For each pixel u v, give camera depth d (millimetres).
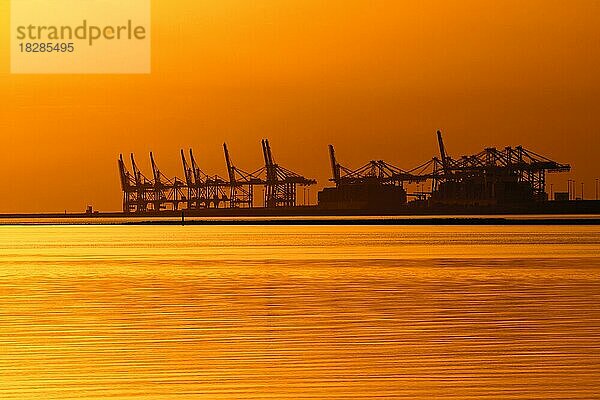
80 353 109750
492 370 98750
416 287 191750
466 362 103125
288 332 125562
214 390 90188
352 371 98750
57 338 121188
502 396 87375
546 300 163750
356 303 160875
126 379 94938
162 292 183625
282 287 193500
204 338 120812
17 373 98000
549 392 88750
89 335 123750
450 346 113312
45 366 101750
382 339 119062
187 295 177000
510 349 110688
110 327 131250
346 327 130000
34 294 181125
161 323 135250
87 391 89625
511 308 151250
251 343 116562
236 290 187000
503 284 197625
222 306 157375
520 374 96625
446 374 97000
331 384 92688
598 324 130875
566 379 94125
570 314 142625
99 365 102250
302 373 97750
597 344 113688
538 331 124625
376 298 169375
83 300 169125
